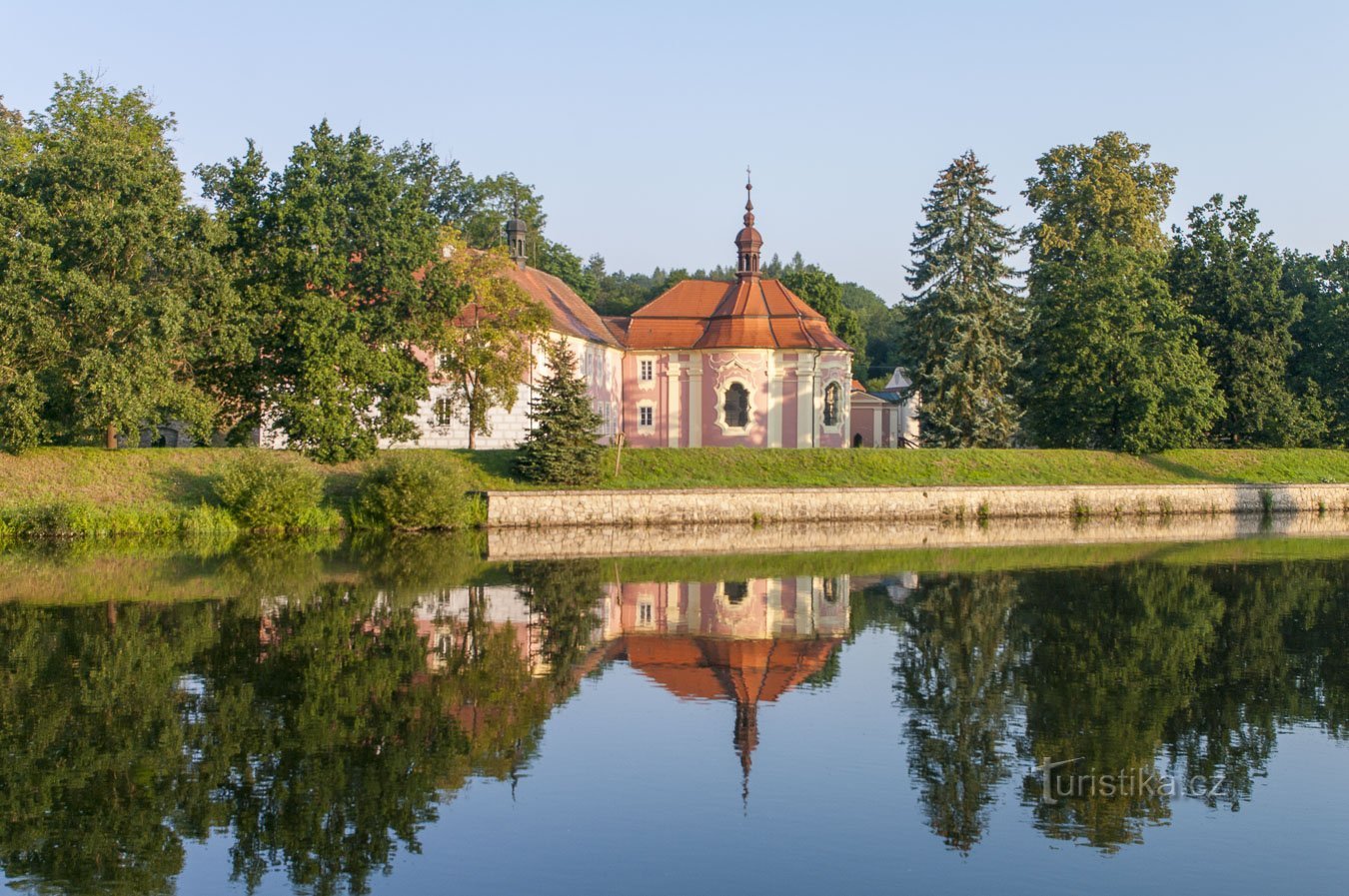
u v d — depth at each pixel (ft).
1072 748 63.21
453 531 162.61
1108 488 200.95
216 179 167.22
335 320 162.09
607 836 50.14
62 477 152.56
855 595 112.37
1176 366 215.72
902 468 197.47
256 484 154.40
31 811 51.98
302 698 70.03
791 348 239.91
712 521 176.86
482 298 179.01
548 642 88.02
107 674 74.95
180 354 151.84
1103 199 258.78
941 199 213.46
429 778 56.80
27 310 139.64
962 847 49.60
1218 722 68.44
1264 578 124.47
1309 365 241.76
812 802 54.60
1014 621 99.14
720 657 84.33
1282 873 47.65
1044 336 224.53
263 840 49.21
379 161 173.37
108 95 193.88
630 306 374.02
